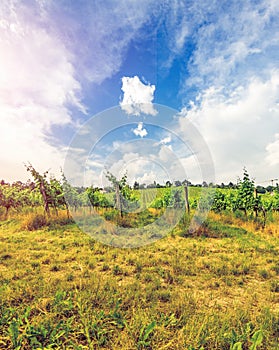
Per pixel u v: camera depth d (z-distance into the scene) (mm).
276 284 4012
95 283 3758
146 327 2523
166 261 5262
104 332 2498
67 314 2859
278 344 2406
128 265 5109
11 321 2662
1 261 5113
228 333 2455
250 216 10250
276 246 6648
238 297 3645
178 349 2281
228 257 5617
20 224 9586
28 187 14922
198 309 3166
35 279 4043
